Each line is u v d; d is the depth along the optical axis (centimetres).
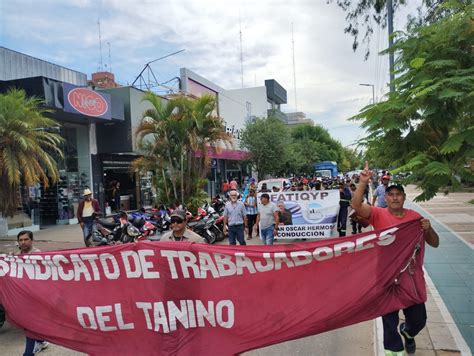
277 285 377
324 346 511
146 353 388
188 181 1575
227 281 379
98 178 1994
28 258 411
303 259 375
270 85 6525
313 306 373
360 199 421
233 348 379
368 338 532
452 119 389
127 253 390
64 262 401
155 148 1527
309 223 1162
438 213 1730
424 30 433
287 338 375
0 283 420
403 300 377
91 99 1708
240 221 983
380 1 1013
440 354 439
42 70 1980
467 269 789
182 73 2873
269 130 3164
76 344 402
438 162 371
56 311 404
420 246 381
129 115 1958
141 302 390
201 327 384
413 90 381
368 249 375
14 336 571
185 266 383
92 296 397
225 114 3622
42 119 922
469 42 397
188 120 1523
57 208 1830
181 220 478
